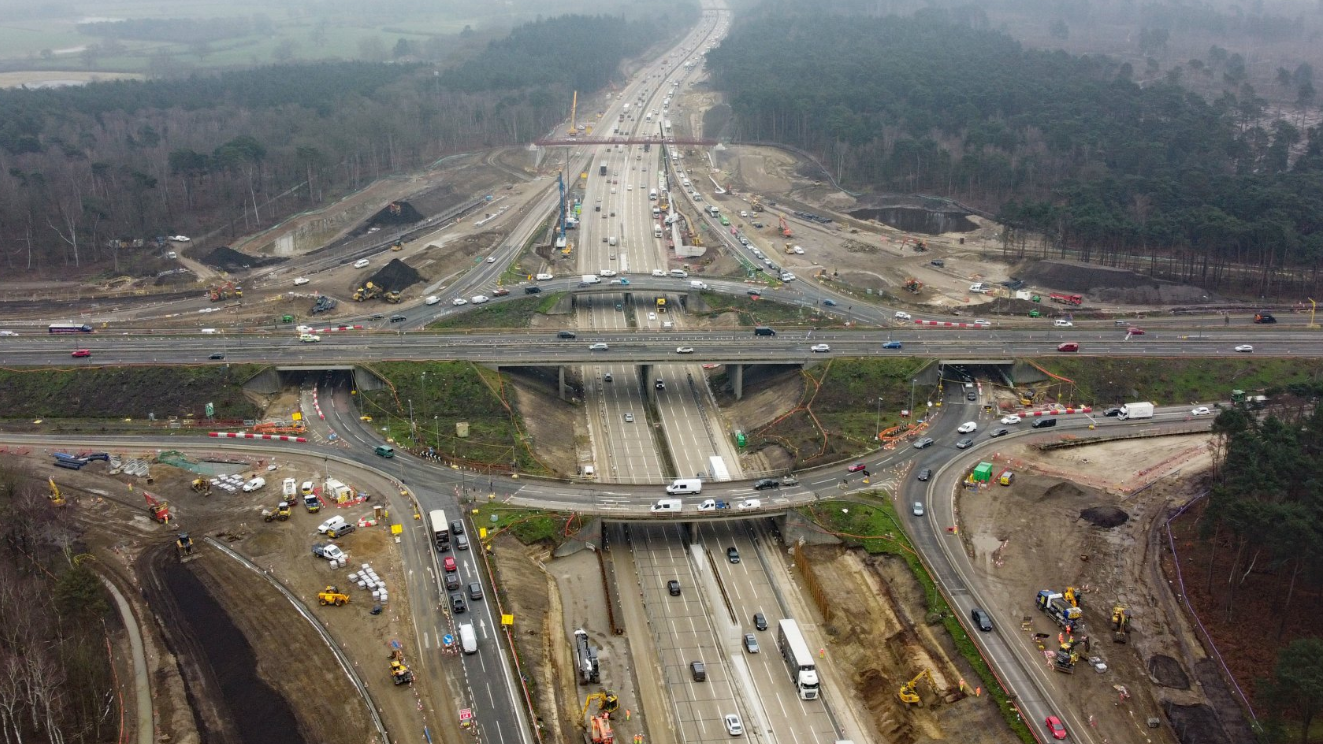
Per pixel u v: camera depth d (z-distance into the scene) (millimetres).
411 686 177375
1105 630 199500
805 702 191625
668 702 190750
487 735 167750
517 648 187125
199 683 177250
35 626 177500
